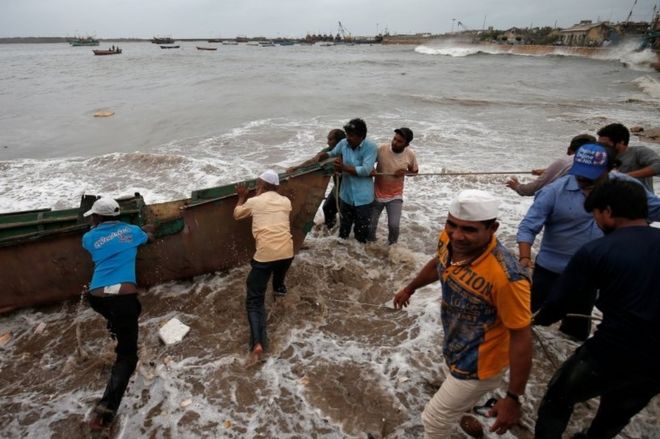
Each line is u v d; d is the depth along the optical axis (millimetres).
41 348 3979
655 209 3068
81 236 4289
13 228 4266
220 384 3459
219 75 36125
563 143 12445
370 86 28250
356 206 5527
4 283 4254
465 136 13344
